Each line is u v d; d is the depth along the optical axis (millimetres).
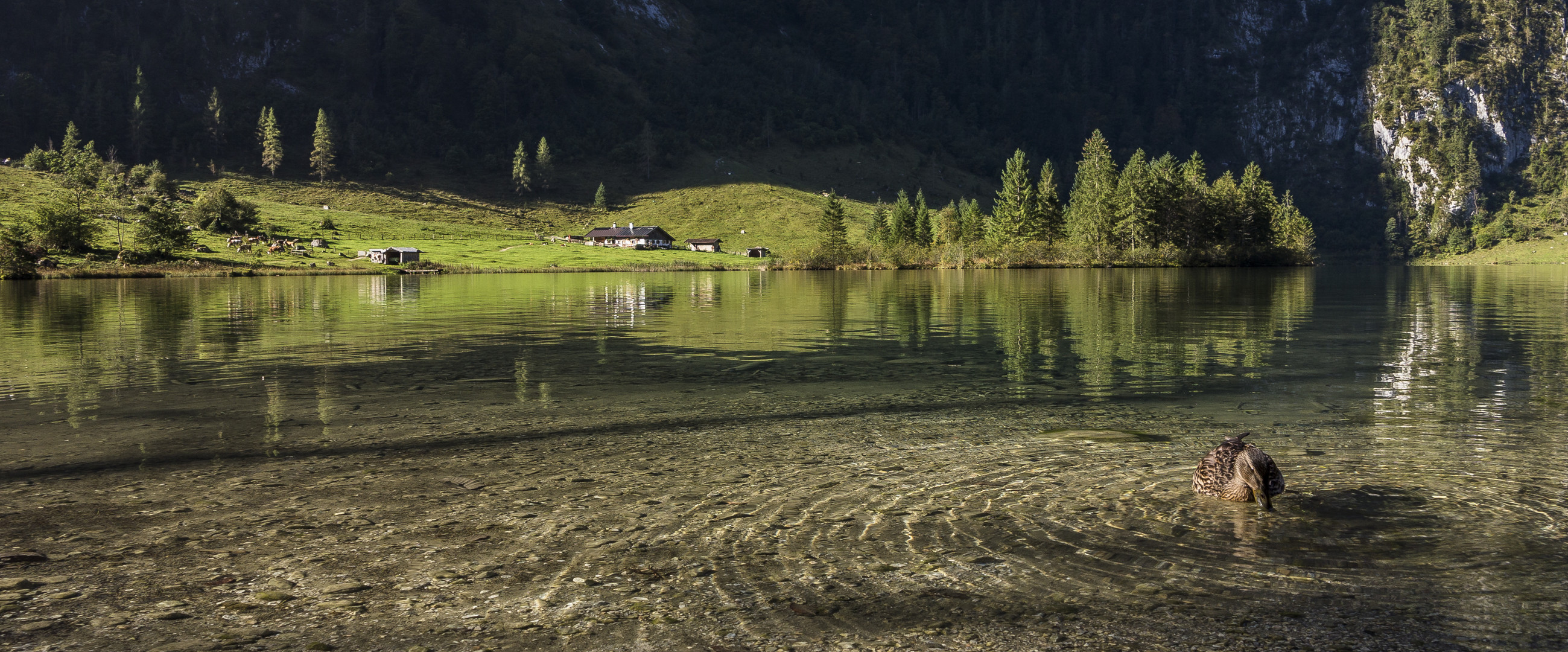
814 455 11047
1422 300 46875
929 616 5918
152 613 6156
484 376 19156
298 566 7070
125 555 7367
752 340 26828
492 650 5512
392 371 20000
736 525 8008
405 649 5555
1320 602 6062
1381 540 7328
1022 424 13133
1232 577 6543
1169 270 113375
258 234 157000
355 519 8375
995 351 23375
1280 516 8016
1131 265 130375
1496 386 16641
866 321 34000
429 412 14570
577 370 20047
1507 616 5789
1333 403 14844
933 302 46781
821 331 30047
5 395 16516
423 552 7387
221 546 7598
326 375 19328
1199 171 144375
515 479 9883
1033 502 8633
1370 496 8680
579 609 6145
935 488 9227
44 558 7289
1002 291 59031
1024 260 131000
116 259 110312
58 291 61062
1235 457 8508
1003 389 16844
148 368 20453
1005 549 7234
